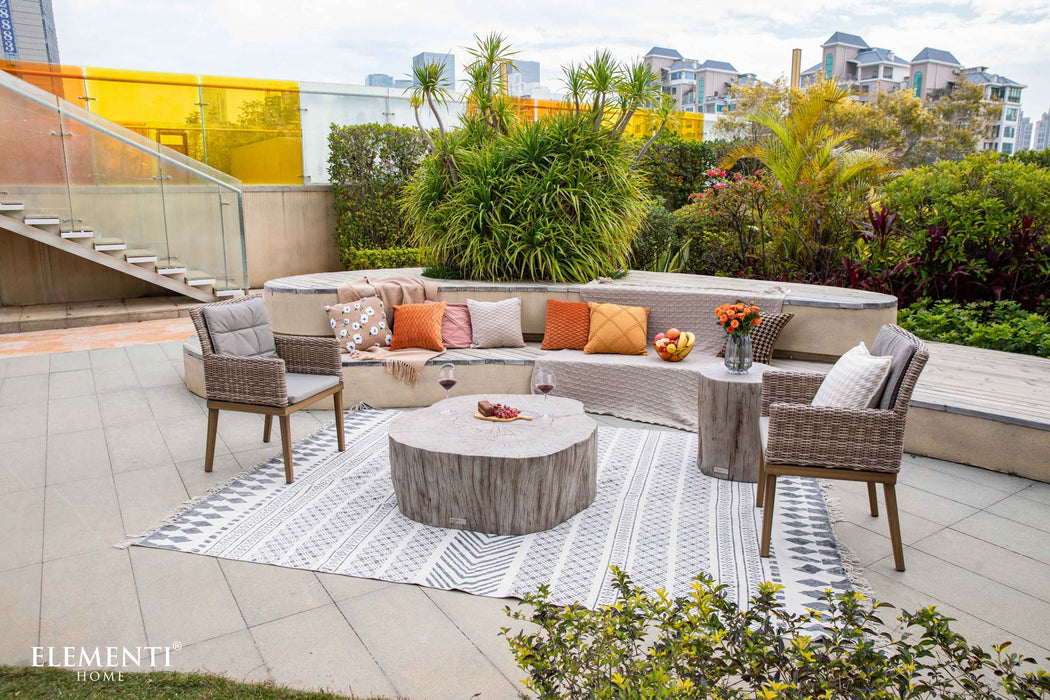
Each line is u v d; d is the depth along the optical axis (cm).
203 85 959
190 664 213
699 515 321
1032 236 628
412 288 538
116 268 812
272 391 353
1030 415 367
